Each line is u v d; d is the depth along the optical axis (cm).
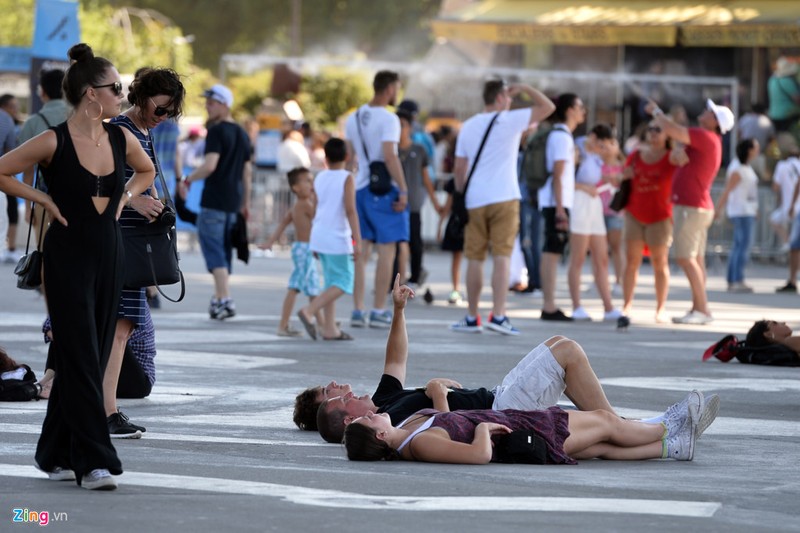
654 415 2334
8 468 1697
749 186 5634
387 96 3847
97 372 1562
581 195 4216
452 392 1927
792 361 3148
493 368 2956
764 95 8281
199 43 16950
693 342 3659
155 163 2028
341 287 3469
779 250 7362
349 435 1816
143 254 1942
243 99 11925
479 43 9244
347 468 1758
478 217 3728
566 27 7925
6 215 3350
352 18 16938
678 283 6159
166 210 1967
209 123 3919
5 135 4697
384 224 3878
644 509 1516
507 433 1822
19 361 2848
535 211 5222
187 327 3712
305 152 7412
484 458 1792
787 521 1489
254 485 1603
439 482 1661
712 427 2228
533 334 3775
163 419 2175
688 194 4091
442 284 5753
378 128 3834
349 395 1998
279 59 7912
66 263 1564
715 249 7188
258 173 7506
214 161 3888
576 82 8612
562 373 1930
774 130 8044
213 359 2997
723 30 7594
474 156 3716
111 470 1554
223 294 3972
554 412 1856
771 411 2433
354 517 1436
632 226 4144
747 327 4125
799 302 5147
